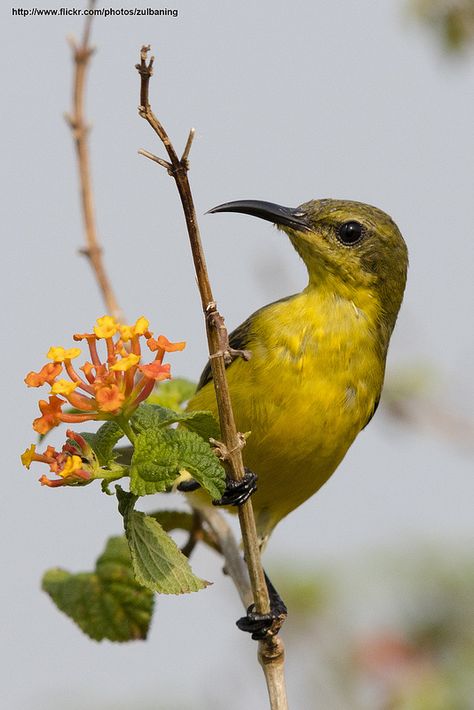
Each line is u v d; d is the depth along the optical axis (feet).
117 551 35.81
